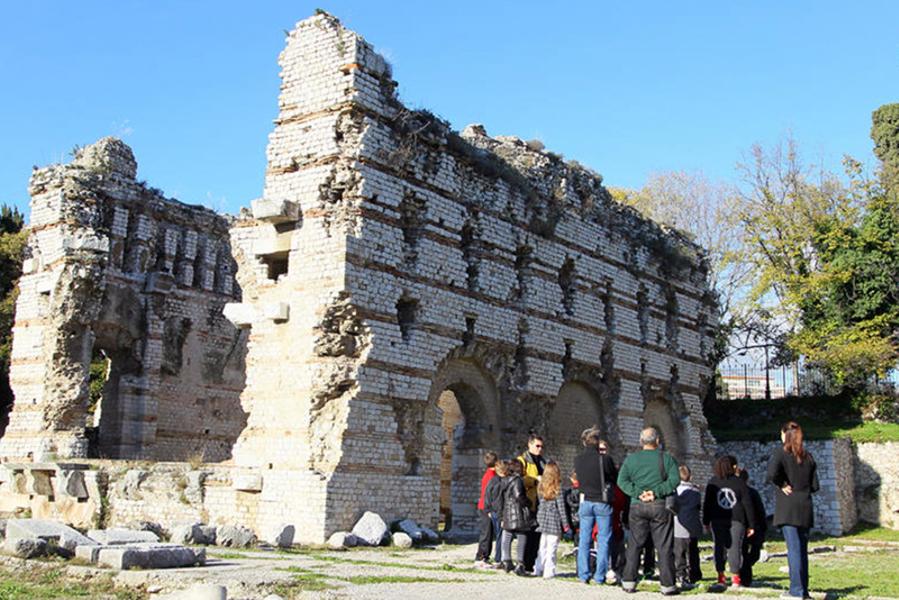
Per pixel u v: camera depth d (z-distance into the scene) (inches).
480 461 1497.3
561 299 1728.6
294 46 1393.9
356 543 1175.6
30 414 1740.9
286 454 1259.8
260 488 1254.9
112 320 1883.6
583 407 1811.0
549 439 1643.7
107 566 793.6
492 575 853.2
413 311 1391.5
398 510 1296.8
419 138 1428.4
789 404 2459.4
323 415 1258.6
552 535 845.2
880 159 2992.1
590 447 828.0
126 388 1930.4
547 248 1707.7
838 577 978.1
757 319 2743.6
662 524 741.3
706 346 2261.3
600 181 1931.6
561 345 1705.2
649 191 3191.4
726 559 919.7
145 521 1264.8
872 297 2442.2
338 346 1273.4
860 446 2143.2
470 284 1526.8
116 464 1409.9
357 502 1238.3
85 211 1846.7
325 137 1336.1
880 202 2488.9
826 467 2026.3
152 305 1966.0
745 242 2763.3
